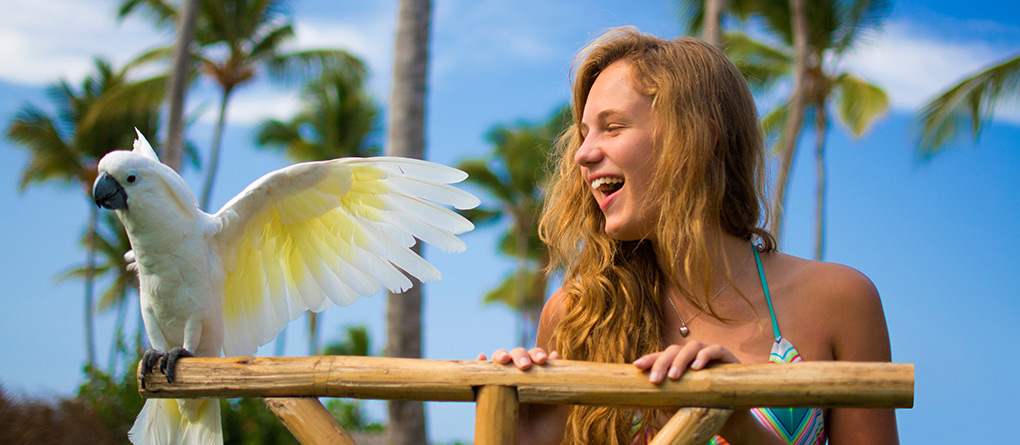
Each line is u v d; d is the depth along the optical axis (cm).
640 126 197
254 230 238
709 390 154
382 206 238
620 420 193
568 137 249
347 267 242
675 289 210
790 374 150
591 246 224
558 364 166
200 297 228
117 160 216
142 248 222
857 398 146
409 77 770
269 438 1129
